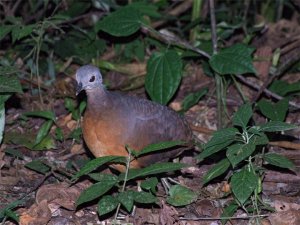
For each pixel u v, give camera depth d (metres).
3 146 9.01
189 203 7.39
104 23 9.17
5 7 11.26
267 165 8.39
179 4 12.60
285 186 8.15
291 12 13.23
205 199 7.75
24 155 9.01
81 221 7.38
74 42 11.18
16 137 9.23
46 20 9.52
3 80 8.01
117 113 7.43
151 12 10.48
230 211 7.25
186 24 12.49
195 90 10.73
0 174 8.39
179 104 10.35
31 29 9.05
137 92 10.77
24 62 11.06
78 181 8.09
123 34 9.09
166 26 12.16
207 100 10.33
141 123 7.54
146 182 6.84
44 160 8.56
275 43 11.51
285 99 8.88
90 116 7.49
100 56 11.61
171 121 7.87
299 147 8.89
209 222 7.35
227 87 10.23
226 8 12.28
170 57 9.15
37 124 9.84
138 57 11.29
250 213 7.40
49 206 7.53
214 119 9.99
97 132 7.46
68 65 11.16
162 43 11.34
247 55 8.80
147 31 11.26
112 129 7.40
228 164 7.06
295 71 10.96
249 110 6.98
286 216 7.16
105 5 11.46
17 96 10.23
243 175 6.70
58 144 9.27
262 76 10.62
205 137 9.48
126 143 7.46
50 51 11.25
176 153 8.10
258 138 6.84
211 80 10.90
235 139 6.90
